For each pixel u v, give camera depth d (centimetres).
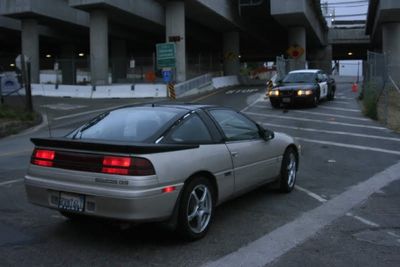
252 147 651
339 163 1044
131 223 495
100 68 3856
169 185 500
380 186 820
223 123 625
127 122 572
